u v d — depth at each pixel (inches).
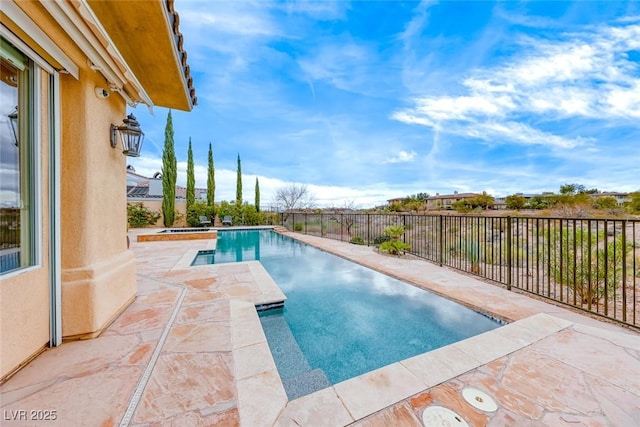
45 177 87.0
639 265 167.2
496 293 161.2
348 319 141.1
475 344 101.5
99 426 60.3
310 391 87.9
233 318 118.8
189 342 97.3
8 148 76.9
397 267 230.7
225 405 68.5
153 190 876.6
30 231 83.5
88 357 85.4
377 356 109.0
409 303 161.0
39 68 83.7
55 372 77.4
